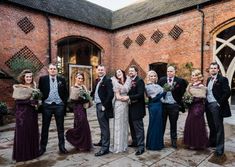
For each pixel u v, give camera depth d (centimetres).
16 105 367
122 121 401
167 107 429
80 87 412
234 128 591
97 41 1274
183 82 430
